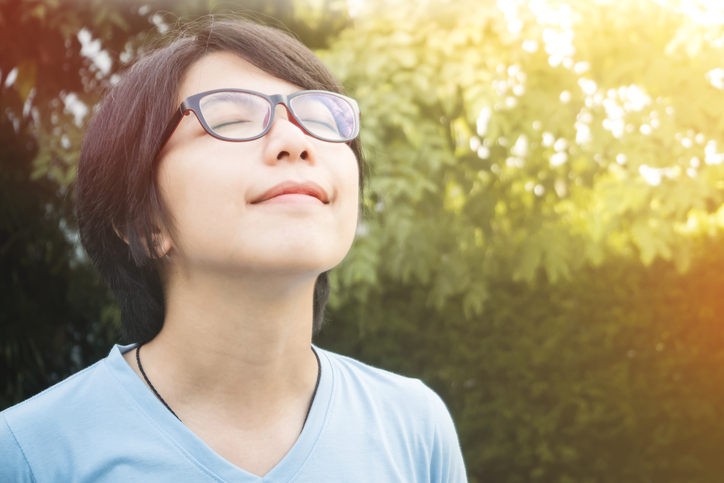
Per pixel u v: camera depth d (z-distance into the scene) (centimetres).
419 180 244
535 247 289
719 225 385
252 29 91
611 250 387
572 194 291
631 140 264
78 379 86
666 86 263
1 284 337
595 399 381
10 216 331
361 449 88
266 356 82
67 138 278
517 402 389
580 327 385
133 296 96
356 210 88
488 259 307
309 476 81
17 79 270
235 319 80
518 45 259
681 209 255
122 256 95
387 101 240
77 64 296
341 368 100
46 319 361
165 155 80
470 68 239
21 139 320
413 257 270
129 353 91
